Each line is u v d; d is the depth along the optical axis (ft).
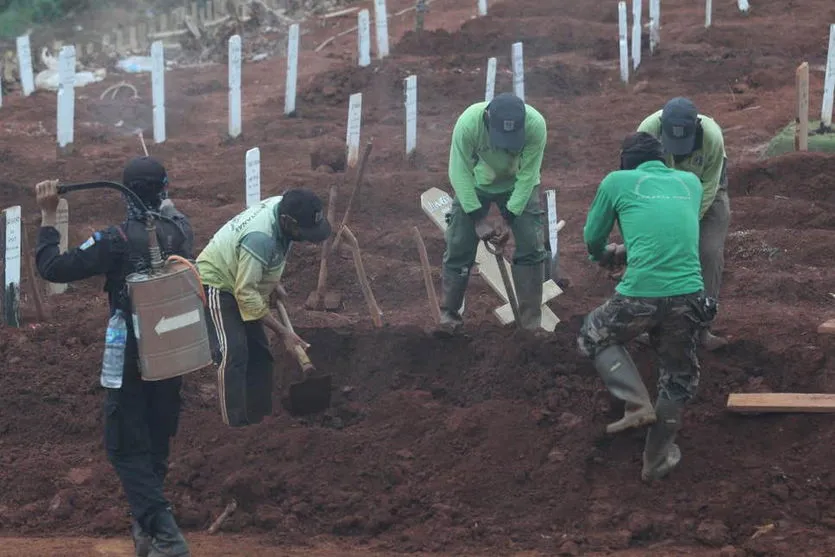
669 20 135.74
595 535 39.11
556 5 139.95
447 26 141.38
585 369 46.55
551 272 60.90
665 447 40.52
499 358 47.75
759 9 137.49
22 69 110.93
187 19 139.23
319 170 82.28
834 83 87.51
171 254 36.11
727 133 93.09
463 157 47.11
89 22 142.00
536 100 106.52
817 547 37.52
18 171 83.61
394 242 69.36
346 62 125.90
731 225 71.67
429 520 40.42
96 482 42.83
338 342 50.34
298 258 65.41
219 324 42.06
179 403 37.88
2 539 39.70
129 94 115.03
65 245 58.59
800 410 43.24
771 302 60.44
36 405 47.44
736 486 40.93
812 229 70.38
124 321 35.42
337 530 40.09
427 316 59.41
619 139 92.38
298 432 43.60
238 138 95.14
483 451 42.86
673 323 38.65
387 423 44.91
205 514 40.65
